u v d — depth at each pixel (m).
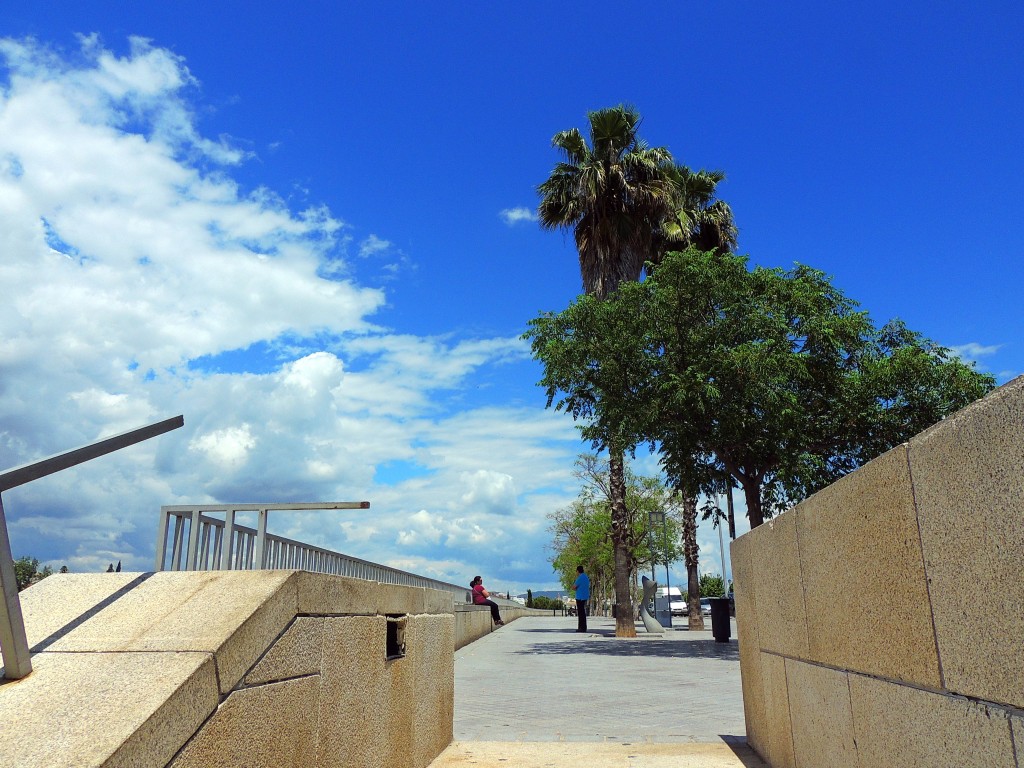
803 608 4.46
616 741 6.62
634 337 15.96
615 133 23.03
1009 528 2.15
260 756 3.13
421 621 5.65
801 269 17.56
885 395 16.80
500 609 32.47
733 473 17.22
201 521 4.87
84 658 2.81
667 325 16.03
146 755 2.39
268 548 5.41
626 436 16.08
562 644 19.17
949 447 2.50
